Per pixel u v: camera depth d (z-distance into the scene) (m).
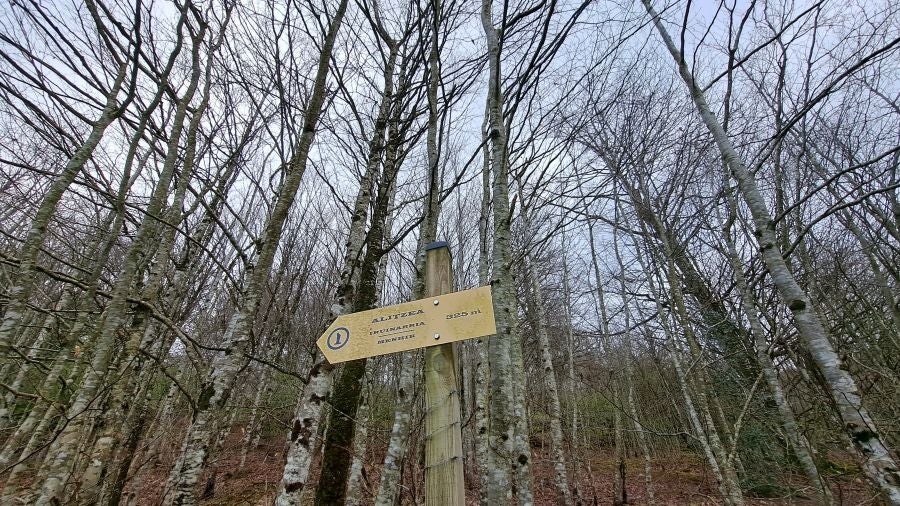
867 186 5.92
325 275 9.01
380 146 5.06
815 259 6.67
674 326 6.72
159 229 5.74
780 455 6.36
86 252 6.39
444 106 3.68
